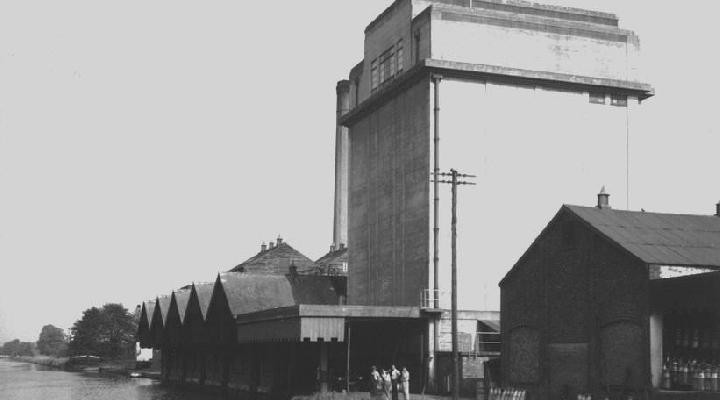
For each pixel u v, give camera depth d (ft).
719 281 87.04
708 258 100.22
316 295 192.03
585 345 106.01
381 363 165.58
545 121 168.14
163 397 188.75
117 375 333.83
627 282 99.25
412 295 164.04
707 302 88.53
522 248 162.50
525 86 167.63
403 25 176.35
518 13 175.73
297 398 143.43
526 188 164.86
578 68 171.42
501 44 167.02
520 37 168.35
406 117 172.14
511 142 165.17
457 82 163.22
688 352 96.43
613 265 101.96
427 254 158.40
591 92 172.24
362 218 192.85
